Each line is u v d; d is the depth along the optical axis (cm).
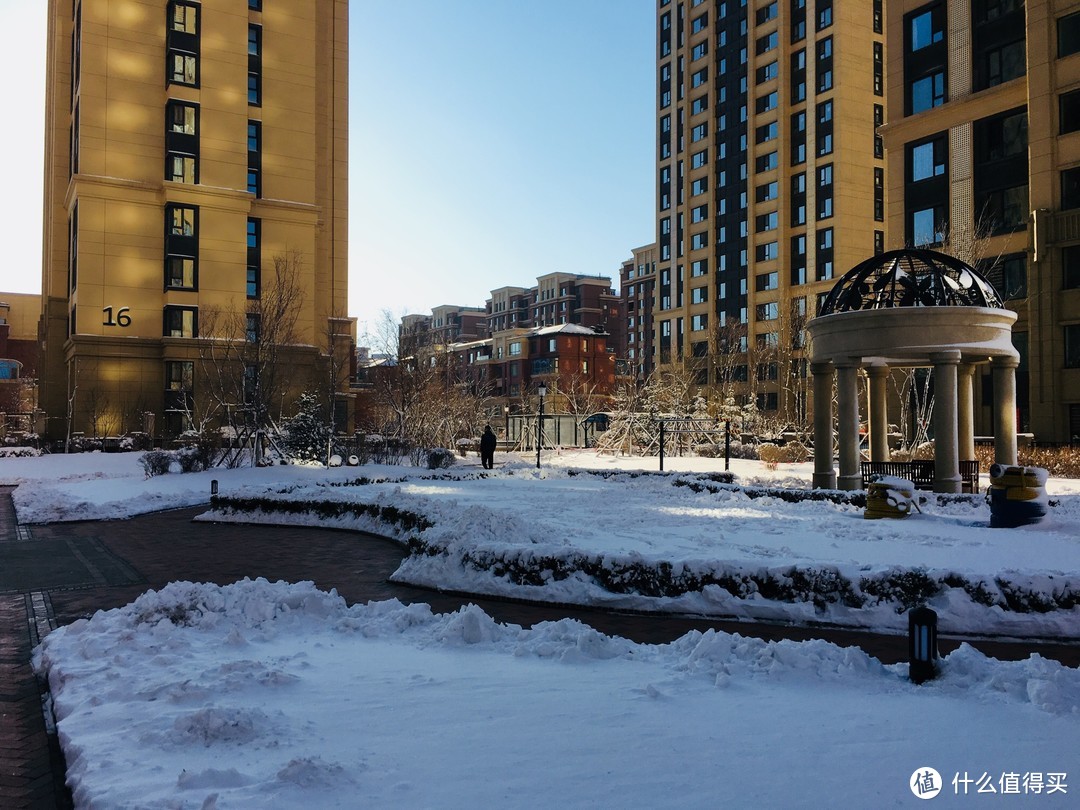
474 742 411
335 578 1015
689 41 7769
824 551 923
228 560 1168
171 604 695
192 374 4922
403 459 3388
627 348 12069
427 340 4253
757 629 728
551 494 1750
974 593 712
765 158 6938
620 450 3825
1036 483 1157
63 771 428
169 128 4994
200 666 562
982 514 1320
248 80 5434
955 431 1531
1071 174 3120
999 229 3438
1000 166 3456
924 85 3809
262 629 674
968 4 3594
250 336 4391
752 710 461
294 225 5509
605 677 536
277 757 394
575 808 333
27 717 518
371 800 341
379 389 4181
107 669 555
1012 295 3369
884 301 1736
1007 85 3391
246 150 5241
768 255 6856
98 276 4853
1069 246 3095
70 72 5628
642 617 784
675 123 7988
